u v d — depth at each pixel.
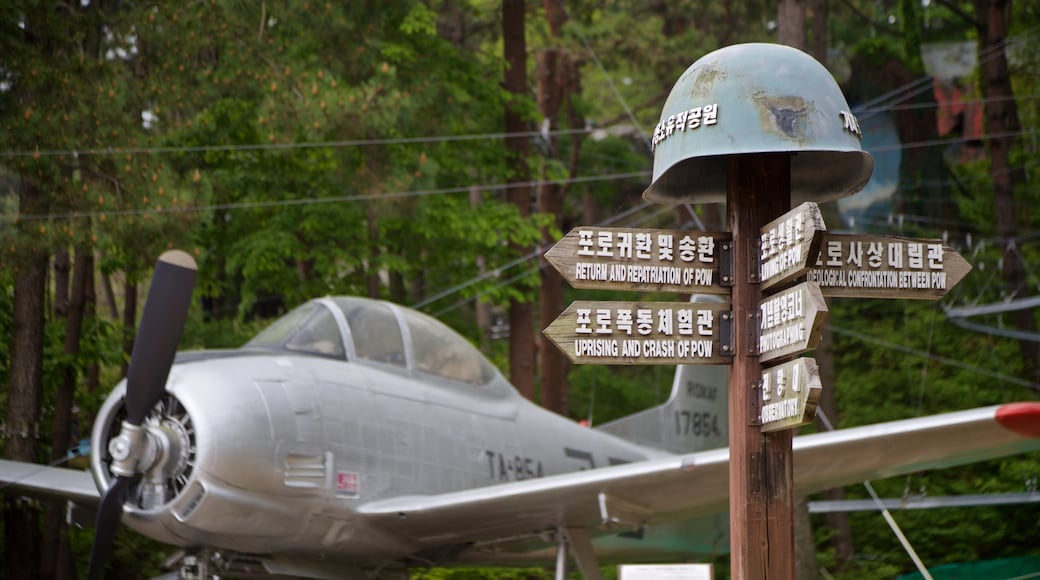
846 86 21.52
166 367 6.58
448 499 7.23
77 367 10.68
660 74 19.36
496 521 7.56
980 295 18.34
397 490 7.54
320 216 13.54
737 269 3.89
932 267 3.86
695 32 19.27
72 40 9.82
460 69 14.27
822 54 16.50
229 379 6.88
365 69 11.73
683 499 7.42
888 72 21.34
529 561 9.09
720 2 20.94
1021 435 5.79
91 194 9.19
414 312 8.39
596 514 7.62
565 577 7.81
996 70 17.69
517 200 15.36
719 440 11.99
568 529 7.84
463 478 8.04
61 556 10.24
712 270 3.93
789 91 3.83
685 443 11.56
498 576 12.48
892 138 21.11
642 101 24.12
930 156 20.80
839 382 18.48
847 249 3.81
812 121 3.80
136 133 9.66
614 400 21.11
